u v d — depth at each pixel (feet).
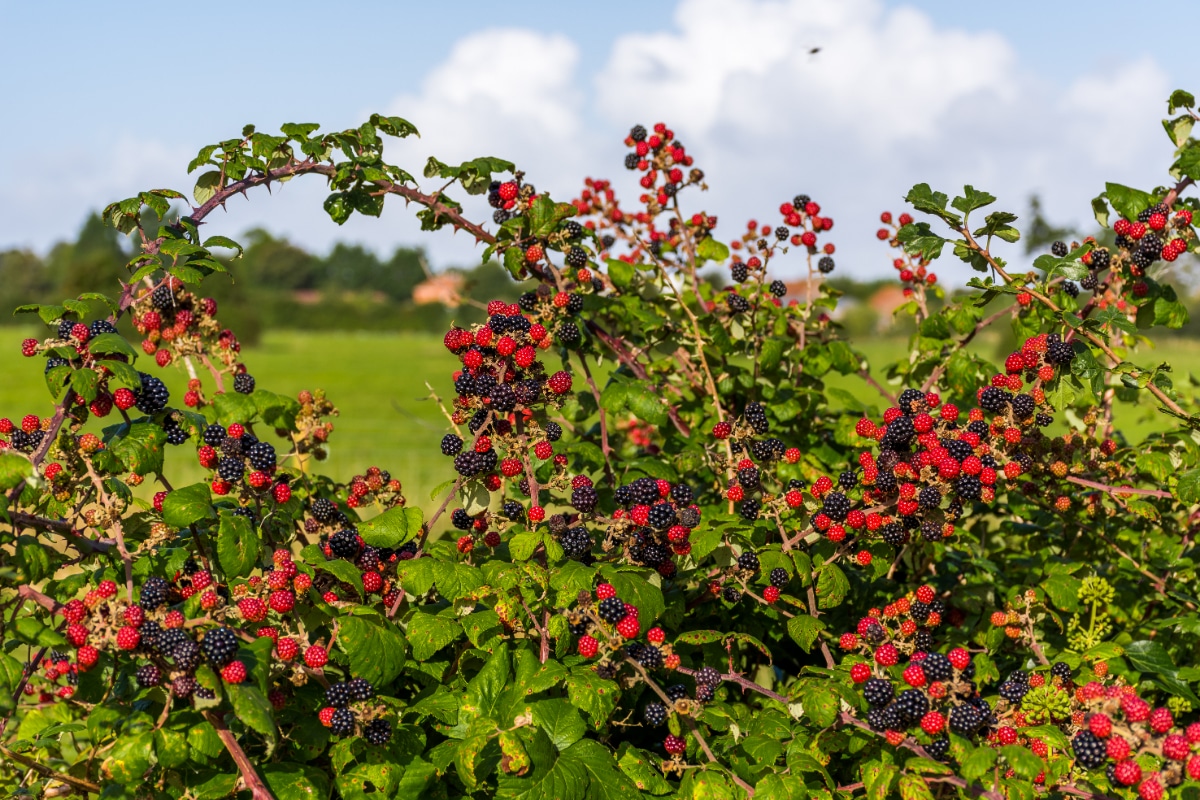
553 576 9.12
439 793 9.17
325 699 9.22
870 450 13.69
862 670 8.85
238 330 268.41
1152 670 10.52
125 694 9.24
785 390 14.82
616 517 9.89
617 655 9.07
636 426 17.06
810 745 9.19
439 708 9.24
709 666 10.25
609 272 13.56
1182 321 11.85
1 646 8.48
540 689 8.63
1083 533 13.94
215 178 11.87
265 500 10.06
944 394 14.69
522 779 8.35
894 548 11.17
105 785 8.95
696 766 8.69
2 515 8.11
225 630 7.68
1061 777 8.64
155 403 9.52
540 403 10.50
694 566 10.47
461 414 10.23
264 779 8.47
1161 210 11.14
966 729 8.24
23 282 365.40
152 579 8.30
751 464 10.93
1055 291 12.62
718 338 14.11
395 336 381.40
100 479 9.18
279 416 10.79
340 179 12.31
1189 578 13.19
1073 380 10.59
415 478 56.90
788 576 10.05
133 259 10.41
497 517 10.50
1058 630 13.03
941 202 11.61
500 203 12.98
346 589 10.02
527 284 14.37
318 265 435.94
